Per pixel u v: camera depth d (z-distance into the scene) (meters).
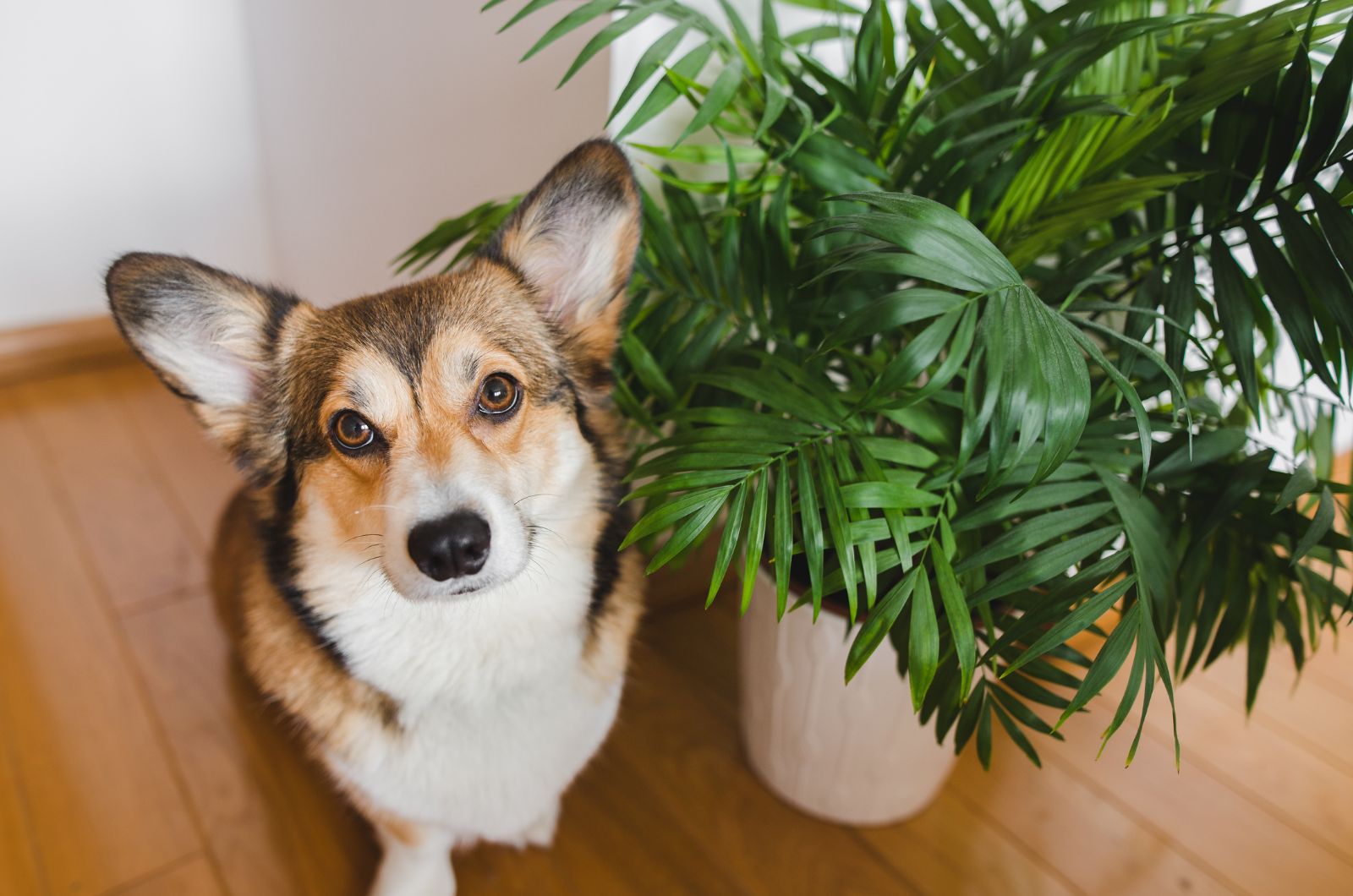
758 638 1.53
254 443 1.25
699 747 1.79
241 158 3.04
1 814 1.59
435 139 1.98
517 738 1.33
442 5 1.80
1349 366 1.02
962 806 1.67
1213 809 1.67
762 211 1.35
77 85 2.72
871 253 0.90
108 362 3.09
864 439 1.07
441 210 2.05
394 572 1.07
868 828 1.63
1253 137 1.10
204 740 1.76
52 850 1.53
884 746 1.50
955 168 1.15
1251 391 1.04
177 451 2.66
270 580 1.30
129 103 2.80
